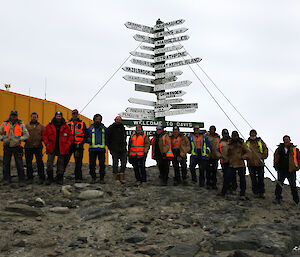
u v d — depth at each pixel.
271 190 10.90
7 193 7.74
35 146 8.87
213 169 9.45
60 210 6.62
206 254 4.91
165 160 9.33
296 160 8.13
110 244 5.20
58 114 8.77
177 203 7.54
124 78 12.17
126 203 7.20
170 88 12.48
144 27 13.36
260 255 4.82
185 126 12.34
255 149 8.95
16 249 4.84
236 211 6.93
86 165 13.65
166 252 4.91
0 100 13.24
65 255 4.77
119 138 9.57
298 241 5.43
